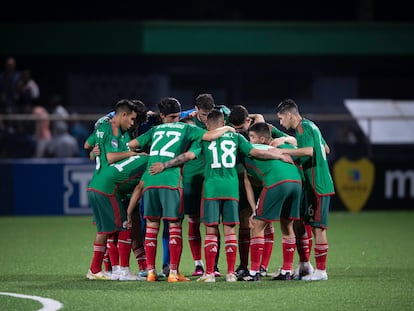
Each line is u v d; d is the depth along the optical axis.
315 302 25.75
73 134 59.19
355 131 61.19
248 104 76.94
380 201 61.75
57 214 58.78
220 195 29.56
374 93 78.75
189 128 30.31
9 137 58.28
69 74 74.75
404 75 79.25
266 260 31.97
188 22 75.25
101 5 85.56
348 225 52.47
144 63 75.94
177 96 76.44
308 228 31.89
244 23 75.94
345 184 61.25
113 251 31.11
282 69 77.38
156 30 74.81
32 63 75.00
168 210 29.64
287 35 76.00
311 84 77.81
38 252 39.94
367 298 26.45
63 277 31.59
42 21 84.31
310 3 87.19
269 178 29.84
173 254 29.97
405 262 36.03
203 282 29.70
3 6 83.38
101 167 30.48
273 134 32.97
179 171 30.19
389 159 61.66
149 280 30.14
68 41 74.56
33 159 58.66
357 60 78.12
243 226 31.38
